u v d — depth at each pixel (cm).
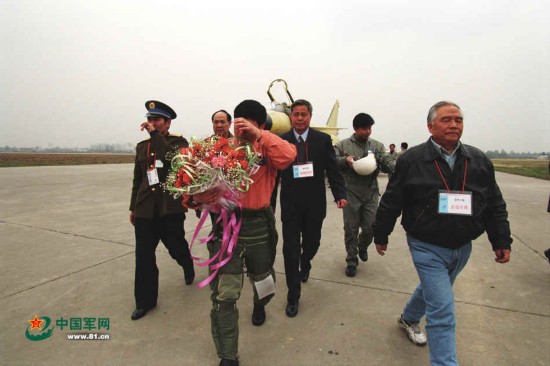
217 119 311
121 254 402
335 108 1953
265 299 213
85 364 197
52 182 1276
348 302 278
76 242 452
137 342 220
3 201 803
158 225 278
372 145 360
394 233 520
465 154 178
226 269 192
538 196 953
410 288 307
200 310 266
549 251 333
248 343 219
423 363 197
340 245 452
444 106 178
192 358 204
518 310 262
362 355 205
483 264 369
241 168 169
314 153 269
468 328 235
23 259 381
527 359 200
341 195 285
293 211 266
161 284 317
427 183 178
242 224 195
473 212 174
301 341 220
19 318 250
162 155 261
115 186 1158
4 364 197
